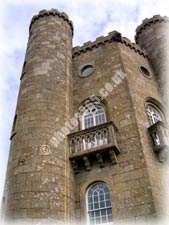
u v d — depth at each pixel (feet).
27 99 52.16
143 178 41.24
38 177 41.34
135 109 50.42
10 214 38.70
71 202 42.68
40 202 39.04
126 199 40.50
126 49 64.69
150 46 73.31
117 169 44.19
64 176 43.70
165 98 59.88
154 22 77.97
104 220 40.96
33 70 56.90
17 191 40.37
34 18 70.03
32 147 44.73
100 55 64.34
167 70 64.54
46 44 61.77
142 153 43.83
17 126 49.98
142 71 63.57
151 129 48.08
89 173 46.01
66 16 72.13
